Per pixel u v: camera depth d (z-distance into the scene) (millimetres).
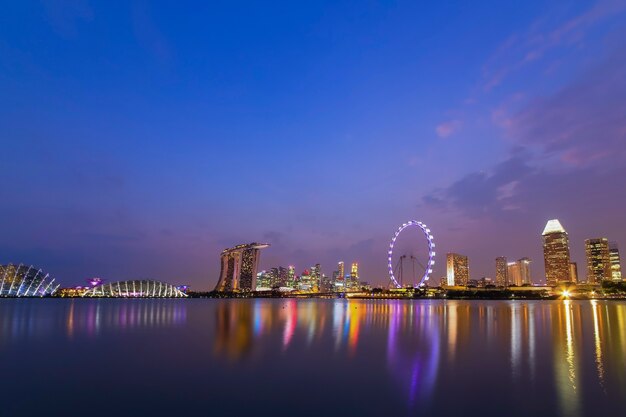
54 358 38750
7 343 49312
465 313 120062
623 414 22234
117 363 36125
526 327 71312
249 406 23875
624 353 41594
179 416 22312
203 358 38531
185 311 129000
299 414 22531
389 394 26172
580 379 30000
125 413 22844
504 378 30406
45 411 23250
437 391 26859
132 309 143625
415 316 103750
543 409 23109
